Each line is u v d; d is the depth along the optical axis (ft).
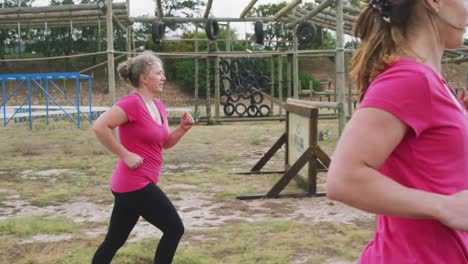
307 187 24.47
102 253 12.26
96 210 22.08
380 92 4.57
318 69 153.28
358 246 16.40
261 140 48.44
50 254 16.02
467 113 5.15
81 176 30.25
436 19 4.98
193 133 55.01
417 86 4.55
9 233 18.51
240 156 38.27
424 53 4.97
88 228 19.25
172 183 27.66
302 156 23.89
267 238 17.34
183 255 15.44
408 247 4.99
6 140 50.21
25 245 17.08
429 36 5.00
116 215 12.19
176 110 80.64
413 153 4.74
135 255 15.72
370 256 5.40
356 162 4.46
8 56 143.23
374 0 5.04
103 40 134.62
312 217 20.31
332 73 150.92
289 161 29.63
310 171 24.11
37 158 37.91
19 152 41.32
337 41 37.78
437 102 4.61
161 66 12.47
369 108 4.56
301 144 26.45
